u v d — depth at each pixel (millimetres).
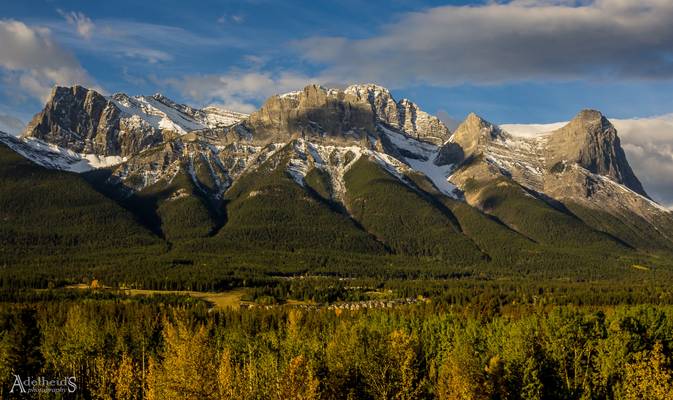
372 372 152125
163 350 193125
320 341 194250
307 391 136125
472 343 190375
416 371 154750
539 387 166500
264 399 152875
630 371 169625
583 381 178250
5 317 197625
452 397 151250
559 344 190625
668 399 156000
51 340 197125
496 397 157500
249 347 188750
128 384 167375
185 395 138125
